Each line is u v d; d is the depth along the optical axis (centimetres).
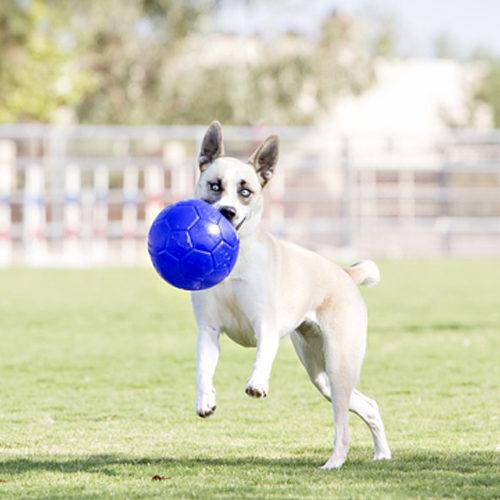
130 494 591
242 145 3856
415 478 636
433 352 1277
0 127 3306
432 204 4112
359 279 757
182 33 3881
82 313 1706
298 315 705
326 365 707
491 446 762
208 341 684
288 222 3072
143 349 1316
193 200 675
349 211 3067
